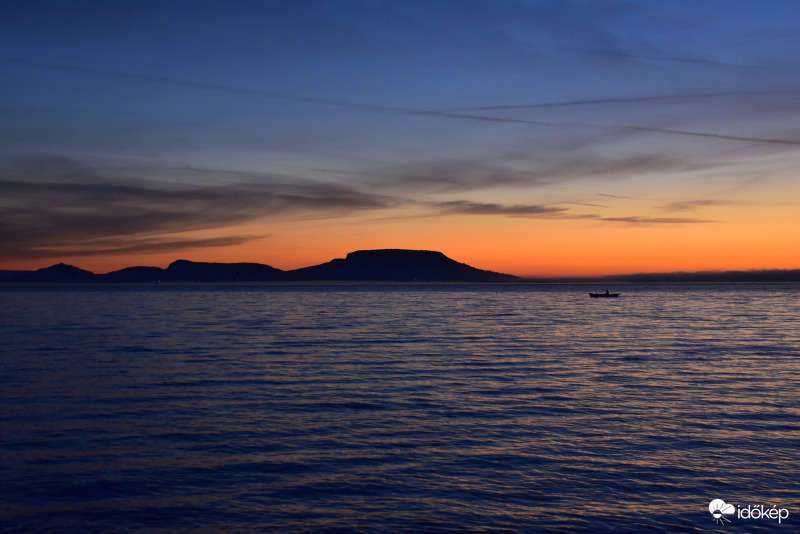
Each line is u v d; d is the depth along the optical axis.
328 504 11.91
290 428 17.55
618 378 26.42
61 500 12.02
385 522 11.09
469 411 19.86
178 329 53.22
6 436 16.42
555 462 14.45
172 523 11.02
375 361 32.09
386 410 19.98
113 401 21.11
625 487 12.81
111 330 51.41
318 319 70.25
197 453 15.08
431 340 44.06
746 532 10.65
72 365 29.70
